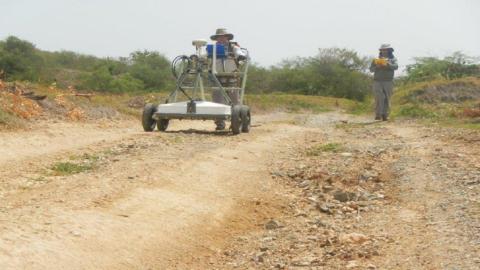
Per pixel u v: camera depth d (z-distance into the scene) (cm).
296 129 1458
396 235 552
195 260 509
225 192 716
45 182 718
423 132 1312
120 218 562
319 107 2945
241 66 1444
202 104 1251
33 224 512
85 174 754
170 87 3984
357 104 3116
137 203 617
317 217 655
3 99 1287
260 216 657
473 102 2316
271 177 821
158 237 537
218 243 559
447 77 3534
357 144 1106
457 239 513
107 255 477
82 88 3472
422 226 569
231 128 1265
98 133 1202
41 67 4103
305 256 514
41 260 441
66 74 4250
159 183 706
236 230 605
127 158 872
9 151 922
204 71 1312
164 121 1320
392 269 461
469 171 793
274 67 5197
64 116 1387
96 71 3853
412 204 663
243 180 782
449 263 457
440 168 820
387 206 675
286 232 599
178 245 533
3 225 503
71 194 633
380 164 893
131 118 1582
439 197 672
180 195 671
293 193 751
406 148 1030
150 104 1297
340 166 882
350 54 5238
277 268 491
